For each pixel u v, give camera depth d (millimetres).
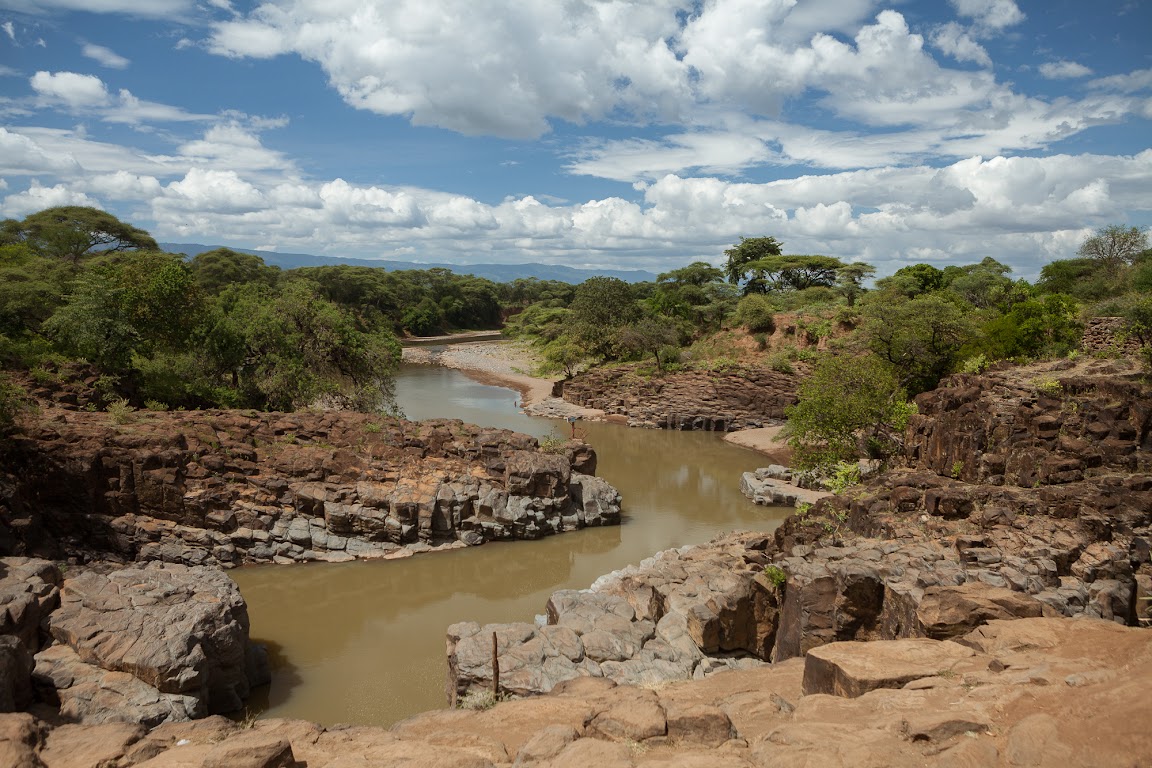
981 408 27562
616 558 34188
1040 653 11695
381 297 171125
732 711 12031
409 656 24391
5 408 30812
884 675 11500
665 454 59094
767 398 70188
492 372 108688
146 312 47688
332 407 54281
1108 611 16891
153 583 21234
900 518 22047
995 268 115000
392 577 31609
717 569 25531
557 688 14117
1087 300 69562
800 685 14195
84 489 31156
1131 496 20031
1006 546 19109
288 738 11914
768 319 93625
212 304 55375
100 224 104375
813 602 18406
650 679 19031
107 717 16266
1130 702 8453
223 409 43406
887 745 9055
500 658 19141
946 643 12867
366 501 34250
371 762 9898
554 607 23203
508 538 35875
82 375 40312
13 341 42531
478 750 10969
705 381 74062
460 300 197875
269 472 35000
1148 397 23500
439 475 36500
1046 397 26375
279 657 24297
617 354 100500
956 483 23547
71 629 18375
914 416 33625
